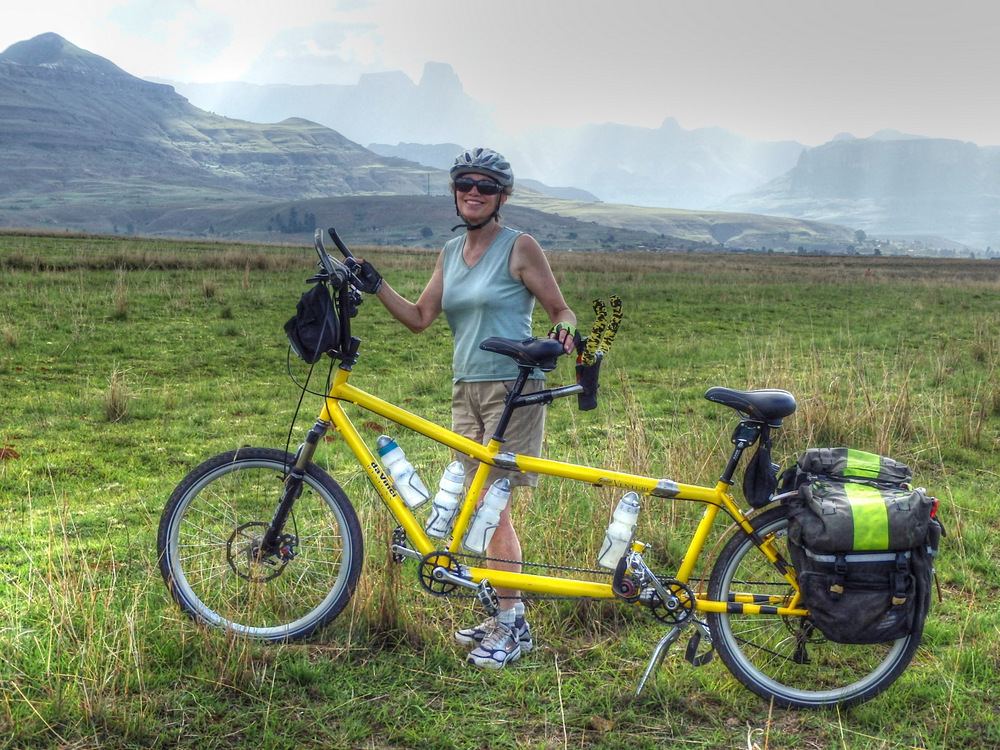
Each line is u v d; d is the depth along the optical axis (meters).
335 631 3.81
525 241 3.75
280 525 3.71
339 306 3.63
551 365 3.47
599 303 3.58
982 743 3.23
